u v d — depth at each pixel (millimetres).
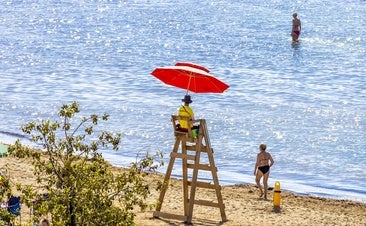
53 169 33312
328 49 126000
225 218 45719
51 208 32312
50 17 162250
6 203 39656
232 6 177750
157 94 90625
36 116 79188
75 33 142125
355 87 97812
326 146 70250
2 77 99875
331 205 52844
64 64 110375
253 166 64125
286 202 52531
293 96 90875
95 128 74062
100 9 174750
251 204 50938
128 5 180875
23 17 161875
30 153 34156
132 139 71062
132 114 80000
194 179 44719
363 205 53312
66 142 34781
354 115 81438
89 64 111188
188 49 126562
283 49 126188
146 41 133125
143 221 43969
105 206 32625
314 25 149750
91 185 32500
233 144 70312
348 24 151250
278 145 70500
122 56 118625
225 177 60500
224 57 120062
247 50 125375
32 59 114000
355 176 62188
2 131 72562
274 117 79875
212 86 44094
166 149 68625
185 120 44250
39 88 93125
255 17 161250
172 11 170625
